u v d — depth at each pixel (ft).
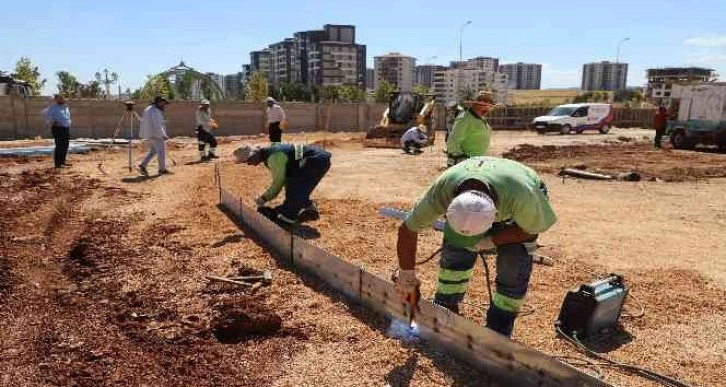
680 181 39.88
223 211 26.78
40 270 19.07
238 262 19.06
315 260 17.62
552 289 17.11
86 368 12.18
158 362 12.50
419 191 34.14
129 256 20.08
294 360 12.61
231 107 90.43
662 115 71.00
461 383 11.62
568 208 29.76
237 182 36.04
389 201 30.48
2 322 14.56
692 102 67.92
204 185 34.60
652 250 21.67
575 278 18.17
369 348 13.10
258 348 13.20
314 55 383.24
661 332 14.34
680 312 15.58
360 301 15.55
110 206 28.48
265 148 23.36
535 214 10.72
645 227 25.52
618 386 11.68
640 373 12.25
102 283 17.52
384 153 58.70
